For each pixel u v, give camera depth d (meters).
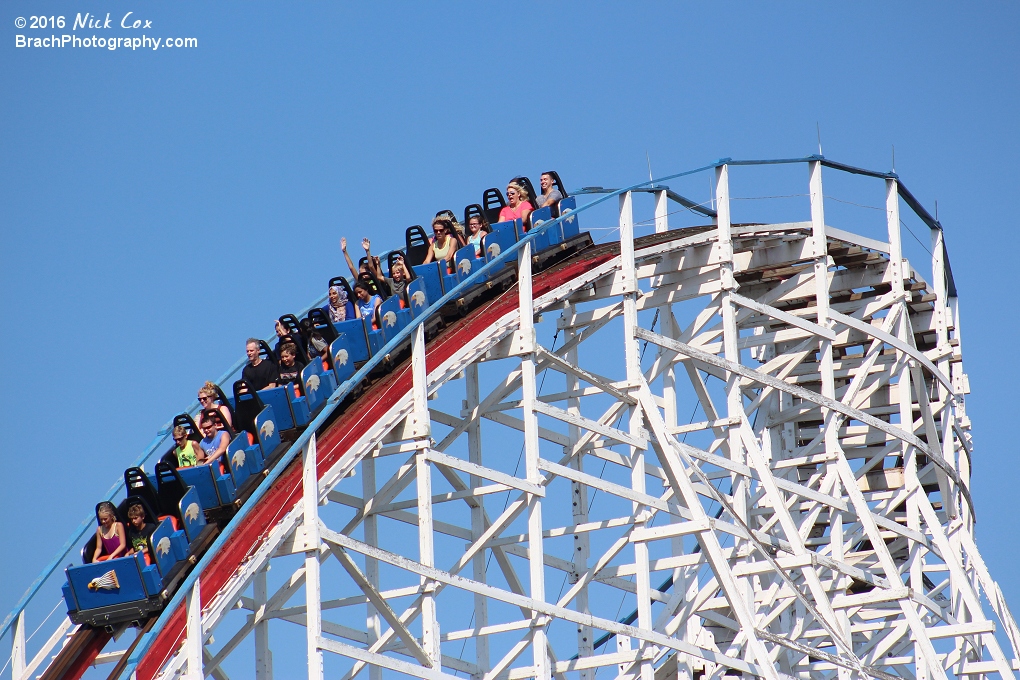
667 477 53.66
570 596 50.56
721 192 55.66
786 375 63.06
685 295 56.59
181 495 42.97
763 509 57.44
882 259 62.69
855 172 60.03
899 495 61.44
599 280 56.28
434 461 46.53
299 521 43.09
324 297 55.41
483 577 51.44
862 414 58.81
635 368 52.78
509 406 52.25
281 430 45.91
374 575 49.50
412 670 43.38
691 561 52.47
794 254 58.72
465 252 52.50
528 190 58.12
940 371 65.62
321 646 41.25
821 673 68.00
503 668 48.25
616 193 52.78
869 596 55.78
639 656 49.84
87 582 40.22
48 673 39.62
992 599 62.38
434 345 49.22
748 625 49.62
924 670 54.91
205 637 40.41
